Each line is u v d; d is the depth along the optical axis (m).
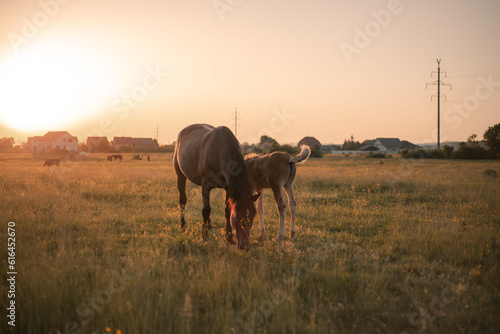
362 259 4.98
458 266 4.92
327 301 3.77
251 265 4.63
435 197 11.23
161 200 10.30
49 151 71.44
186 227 6.72
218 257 4.93
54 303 3.40
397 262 5.04
